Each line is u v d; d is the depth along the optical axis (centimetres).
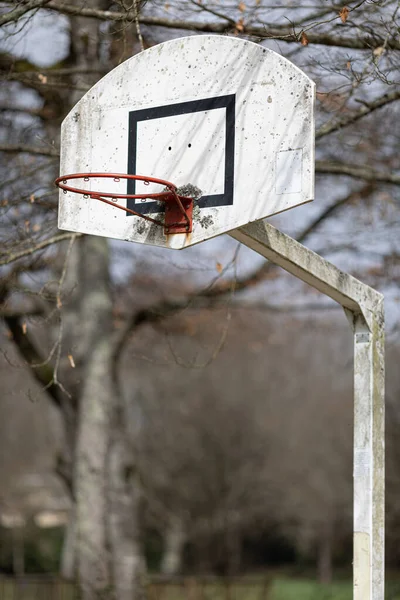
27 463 9206
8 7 1886
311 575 8331
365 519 1394
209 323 4247
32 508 7825
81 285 3278
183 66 1334
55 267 2617
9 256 2009
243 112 1266
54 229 2142
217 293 2998
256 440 7850
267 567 8444
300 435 8119
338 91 2112
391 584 4478
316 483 8050
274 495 8044
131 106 1372
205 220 1280
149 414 7819
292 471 8075
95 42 2253
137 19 1762
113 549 3191
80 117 1410
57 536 7225
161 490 7662
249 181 1248
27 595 3800
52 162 2233
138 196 1318
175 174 1312
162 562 8225
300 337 8400
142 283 3634
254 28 1884
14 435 9306
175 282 3869
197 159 1298
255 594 4078
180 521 7712
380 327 1453
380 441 1423
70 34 2391
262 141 1245
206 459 7738
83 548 3184
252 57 1273
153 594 3806
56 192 2089
